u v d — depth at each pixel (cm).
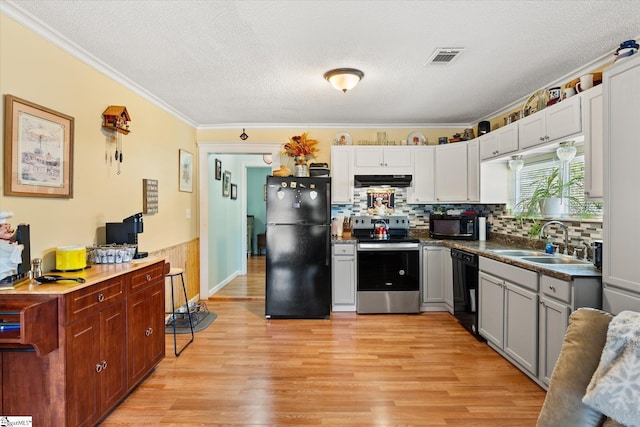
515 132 336
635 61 178
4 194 190
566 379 134
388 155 457
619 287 191
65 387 174
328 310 409
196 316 412
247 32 226
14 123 195
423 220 482
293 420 213
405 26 220
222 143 482
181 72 292
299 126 479
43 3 192
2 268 177
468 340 339
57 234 228
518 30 225
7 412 175
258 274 676
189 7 197
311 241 409
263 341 338
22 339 153
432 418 215
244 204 681
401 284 422
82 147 252
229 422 211
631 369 117
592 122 237
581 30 226
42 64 216
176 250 414
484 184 408
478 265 336
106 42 238
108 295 209
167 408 225
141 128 336
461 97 362
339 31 226
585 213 292
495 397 238
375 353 309
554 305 227
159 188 371
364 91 342
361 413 220
